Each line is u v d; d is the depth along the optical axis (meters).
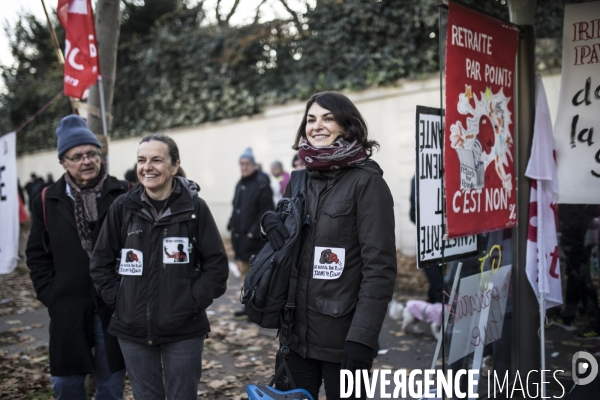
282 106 12.33
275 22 11.95
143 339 2.60
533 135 3.44
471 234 2.98
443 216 2.81
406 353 4.91
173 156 2.71
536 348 3.50
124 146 17.64
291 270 2.28
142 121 16.77
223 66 13.76
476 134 3.02
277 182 9.70
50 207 3.05
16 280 8.95
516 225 3.49
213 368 4.66
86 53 4.30
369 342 2.05
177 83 15.47
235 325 5.97
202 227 2.75
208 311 6.66
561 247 3.55
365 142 2.38
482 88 3.06
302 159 2.30
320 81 11.26
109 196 3.08
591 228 3.46
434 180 3.03
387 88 10.06
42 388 4.17
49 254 3.09
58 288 2.98
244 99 13.38
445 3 2.74
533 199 3.45
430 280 5.74
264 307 2.27
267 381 4.34
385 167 10.21
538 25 4.20
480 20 3.02
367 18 10.22
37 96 23.17
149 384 2.69
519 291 3.53
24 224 17.42
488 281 3.34
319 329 2.23
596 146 3.32
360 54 10.51
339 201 2.24
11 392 4.08
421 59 9.56
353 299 2.22
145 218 2.66
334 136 2.33
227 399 3.99
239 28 13.14
